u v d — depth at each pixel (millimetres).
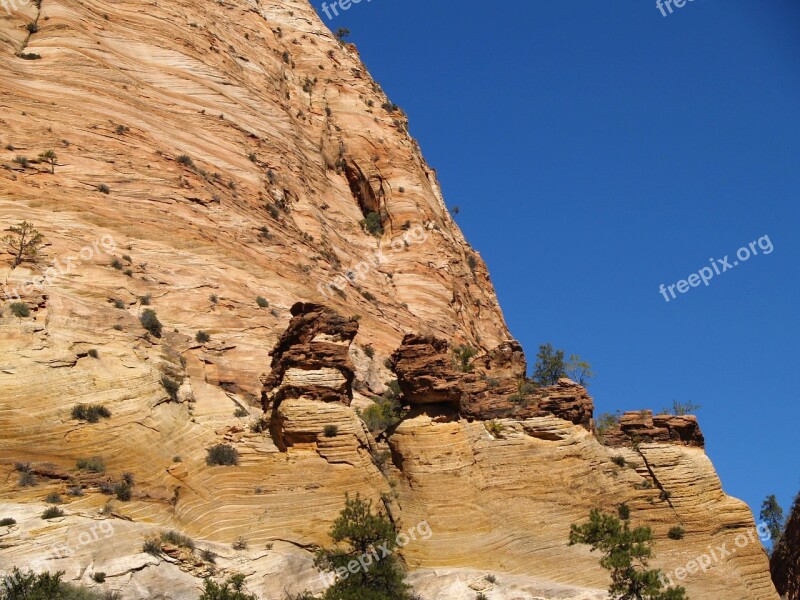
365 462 41875
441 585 38312
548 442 44844
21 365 40875
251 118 83062
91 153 63156
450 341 79688
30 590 30797
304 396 43219
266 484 40594
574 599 38094
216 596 32750
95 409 40719
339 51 110938
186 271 57094
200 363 50000
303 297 63406
